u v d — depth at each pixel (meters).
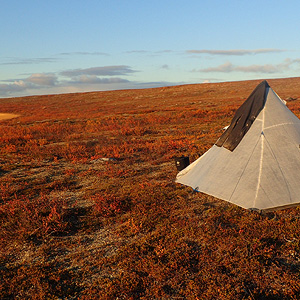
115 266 5.53
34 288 5.00
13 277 5.30
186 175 8.04
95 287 4.98
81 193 9.73
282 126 7.10
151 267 5.32
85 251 6.15
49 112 52.59
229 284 4.69
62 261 5.86
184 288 4.81
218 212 7.48
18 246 6.51
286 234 6.15
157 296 4.64
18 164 13.77
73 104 67.00
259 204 6.08
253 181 6.45
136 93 80.19
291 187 6.25
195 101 51.25
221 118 28.08
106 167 12.60
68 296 4.79
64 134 23.20
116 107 52.00
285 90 58.25
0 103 80.44
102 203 8.34
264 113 7.27
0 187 10.30
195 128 22.92
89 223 7.42
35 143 19.14
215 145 7.85
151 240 6.35
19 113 55.59
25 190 10.08
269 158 6.65
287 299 4.38
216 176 7.04
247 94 56.50
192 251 5.82
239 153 7.02
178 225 6.96
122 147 16.27
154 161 13.08
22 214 7.76
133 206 8.23
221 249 5.75
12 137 20.62
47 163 13.99
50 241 6.67
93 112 46.06
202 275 5.09
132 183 10.30
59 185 10.59
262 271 5.05
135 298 4.67
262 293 4.54
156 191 9.26
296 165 6.55
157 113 36.09
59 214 7.66
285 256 5.46
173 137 18.91
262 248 5.70
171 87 85.81
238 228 6.64
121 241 6.50
